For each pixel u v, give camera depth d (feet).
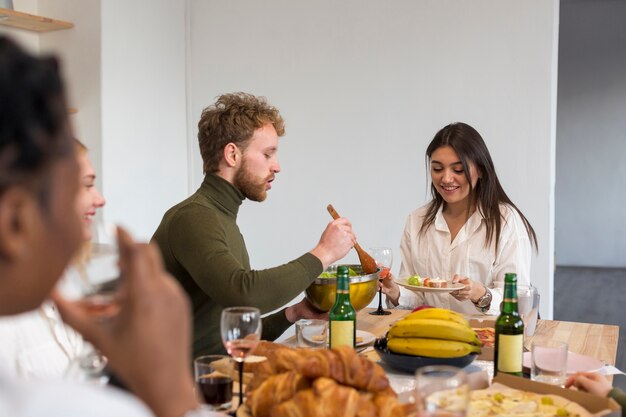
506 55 13.57
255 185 7.23
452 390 3.27
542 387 4.50
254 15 15.44
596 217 29.96
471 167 9.08
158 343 2.02
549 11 13.21
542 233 13.52
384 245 14.78
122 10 14.05
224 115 7.13
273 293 6.28
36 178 1.55
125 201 14.34
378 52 14.52
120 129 14.12
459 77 13.94
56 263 1.67
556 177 30.35
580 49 29.40
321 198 15.20
